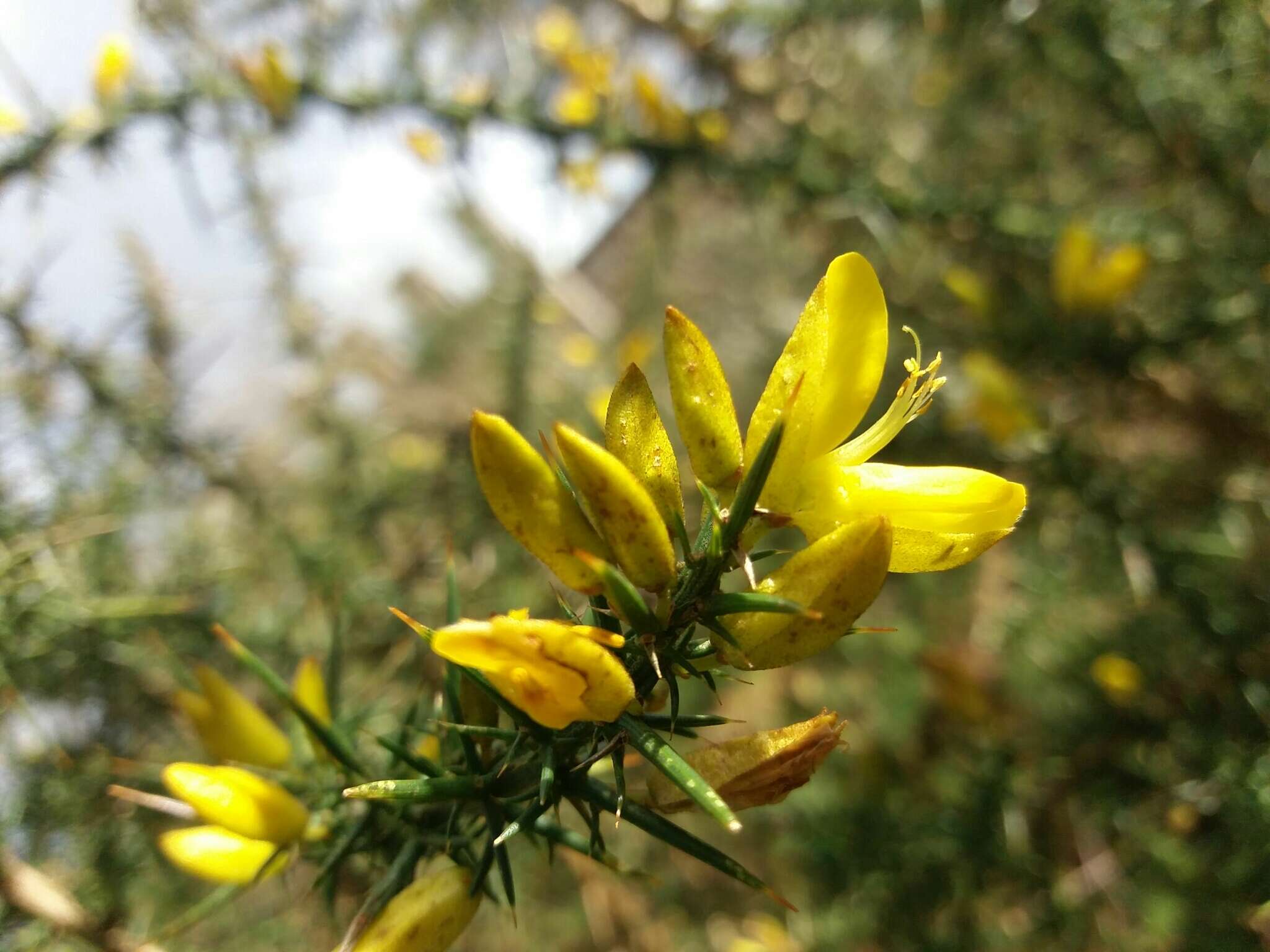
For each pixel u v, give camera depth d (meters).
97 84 0.16
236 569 0.18
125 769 0.14
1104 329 0.16
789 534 0.18
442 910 0.06
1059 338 0.16
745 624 0.06
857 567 0.05
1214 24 0.16
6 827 0.13
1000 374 0.16
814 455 0.06
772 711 0.23
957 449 0.18
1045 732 0.17
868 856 0.17
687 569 0.06
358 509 0.21
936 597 0.22
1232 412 0.17
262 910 0.18
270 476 0.23
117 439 0.18
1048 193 0.21
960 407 0.18
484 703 0.07
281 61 0.17
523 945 0.21
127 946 0.10
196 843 0.08
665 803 0.06
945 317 0.20
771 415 0.06
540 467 0.06
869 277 0.06
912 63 0.24
